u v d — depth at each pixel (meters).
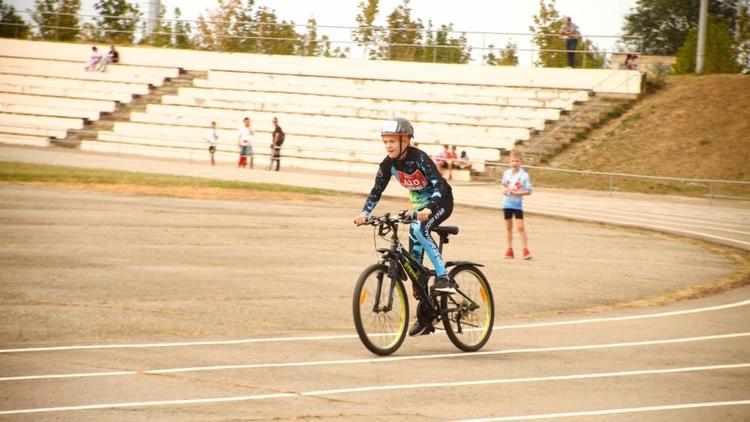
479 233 31.11
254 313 15.81
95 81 77.75
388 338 13.27
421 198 13.86
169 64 80.12
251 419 9.48
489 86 70.44
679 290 20.83
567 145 64.44
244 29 81.25
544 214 39.53
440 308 13.52
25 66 81.06
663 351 13.99
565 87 70.12
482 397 10.80
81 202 32.12
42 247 22.09
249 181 46.75
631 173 59.88
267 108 71.81
